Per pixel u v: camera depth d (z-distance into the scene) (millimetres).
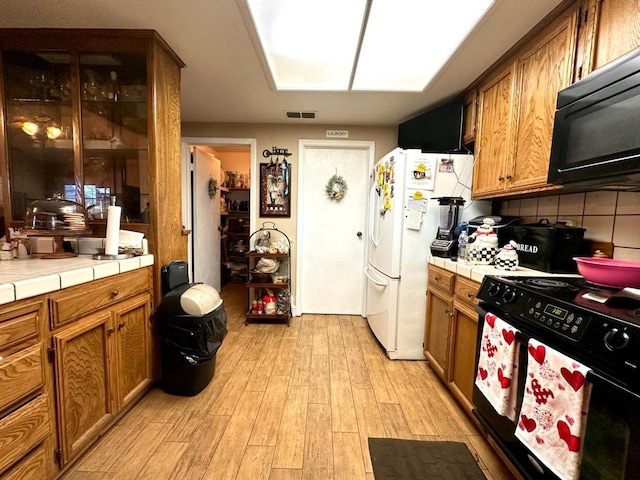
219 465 1285
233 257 4895
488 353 1217
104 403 1379
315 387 1904
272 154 3193
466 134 2289
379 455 1359
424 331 2264
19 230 1530
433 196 2217
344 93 2336
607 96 981
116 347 1440
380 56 1873
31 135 1812
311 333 2807
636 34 1037
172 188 1921
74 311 1183
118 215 1579
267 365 2184
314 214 3312
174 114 1919
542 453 875
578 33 1274
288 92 2344
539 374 909
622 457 712
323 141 3168
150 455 1326
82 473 1224
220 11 1457
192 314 1721
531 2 1319
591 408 786
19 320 960
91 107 1815
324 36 1700
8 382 916
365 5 1400
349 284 3369
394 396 1821
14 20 1554
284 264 3291
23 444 966
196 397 1772
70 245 1715
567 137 1167
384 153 3172
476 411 1400
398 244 2246
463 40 1602
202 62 1936
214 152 4848
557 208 1763
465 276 1631
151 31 1622
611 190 1353
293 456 1344
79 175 1759
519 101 1657
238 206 4977
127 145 1824
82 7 1441
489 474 1274
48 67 1798
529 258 1613
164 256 1832
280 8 1461
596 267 1068
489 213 2229
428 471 1280
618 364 707
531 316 1014
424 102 2506
